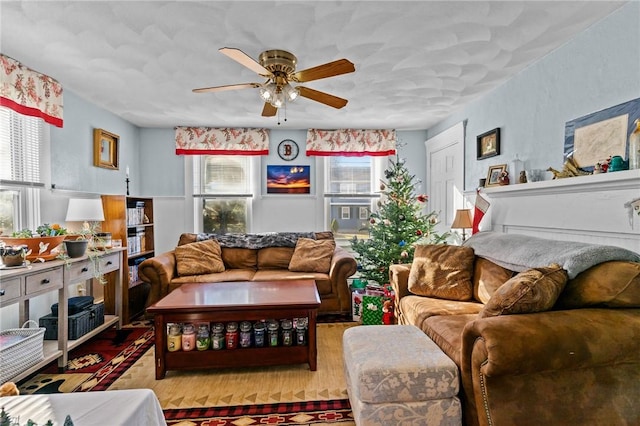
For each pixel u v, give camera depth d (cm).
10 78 248
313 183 488
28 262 221
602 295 145
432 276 266
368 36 226
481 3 192
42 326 265
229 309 231
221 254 406
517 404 134
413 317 242
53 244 242
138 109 383
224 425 183
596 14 206
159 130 467
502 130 316
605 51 209
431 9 197
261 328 243
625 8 197
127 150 434
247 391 216
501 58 263
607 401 136
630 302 142
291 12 198
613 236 195
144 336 310
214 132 463
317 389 218
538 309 144
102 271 291
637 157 178
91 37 225
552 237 244
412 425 154
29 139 277
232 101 357
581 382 135
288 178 486
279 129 480
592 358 131
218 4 189
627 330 134
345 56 254
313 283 304
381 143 482
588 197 211
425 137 495
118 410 99
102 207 330
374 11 198
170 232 469
